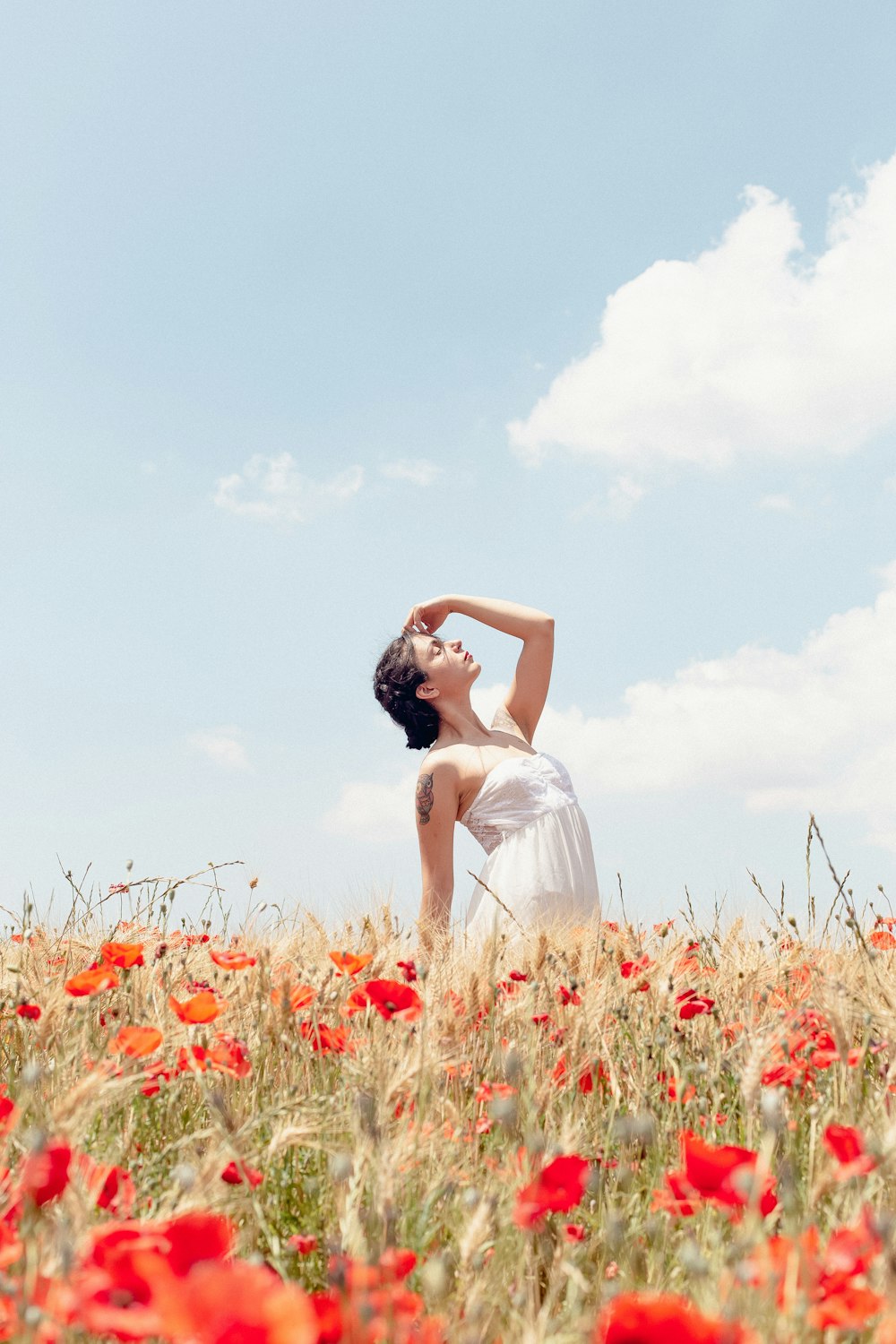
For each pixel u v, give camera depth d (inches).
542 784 164.1
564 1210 45.3
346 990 91.7
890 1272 36.5
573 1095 69.5
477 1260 44.3
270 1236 47.3
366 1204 49.1
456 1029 76.5
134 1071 66.7
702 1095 71.2
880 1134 53.9
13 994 90.6
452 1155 57.7
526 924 137.6
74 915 123.5
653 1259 48.7
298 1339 24.9
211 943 121.7
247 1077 74.9
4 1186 47.1
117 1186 48.4
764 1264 37.1
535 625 182.9
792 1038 71.0
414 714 176.1
